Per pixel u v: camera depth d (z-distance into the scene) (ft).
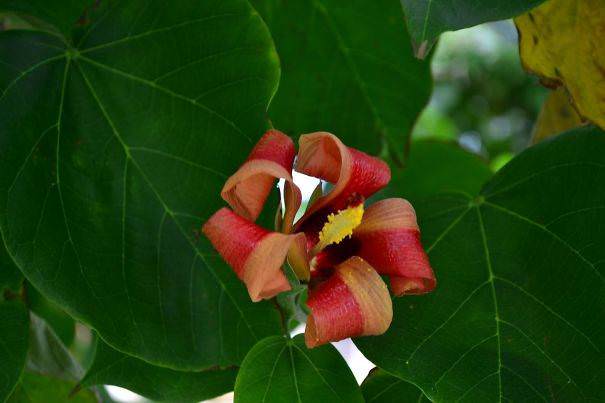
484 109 6.14
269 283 1.96
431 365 2.13
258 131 2.18
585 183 2.22
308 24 2.63
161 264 2.17
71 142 2.17
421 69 2.66
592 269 2.17
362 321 2.02
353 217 2.06
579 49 2.23
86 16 2.21
